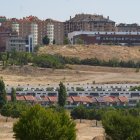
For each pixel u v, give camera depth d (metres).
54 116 81.94
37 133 80.31
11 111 188.00
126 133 97.50
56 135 80.75
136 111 169.00
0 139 126.38
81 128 156.50
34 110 82.50
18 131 81.69
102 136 120.94
